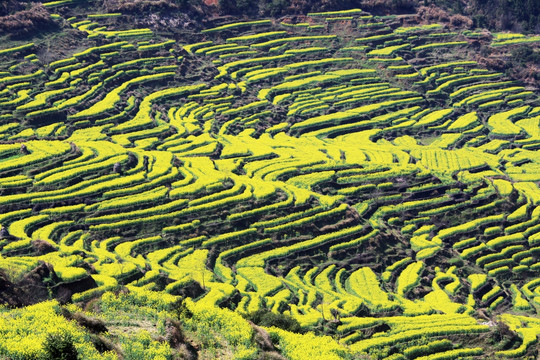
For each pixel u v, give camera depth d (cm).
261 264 11569
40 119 15050
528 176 16175
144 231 11869
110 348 5525
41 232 11231
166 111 16850
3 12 17750
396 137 17600
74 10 19312
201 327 6475
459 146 17425
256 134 16688
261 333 6669
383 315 10700
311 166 14962
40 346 4991
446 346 9775
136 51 18438
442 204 14400
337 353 7162
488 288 12319
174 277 10431
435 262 12781
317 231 12656
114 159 13550
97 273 9831
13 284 7988
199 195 12925
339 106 18412
